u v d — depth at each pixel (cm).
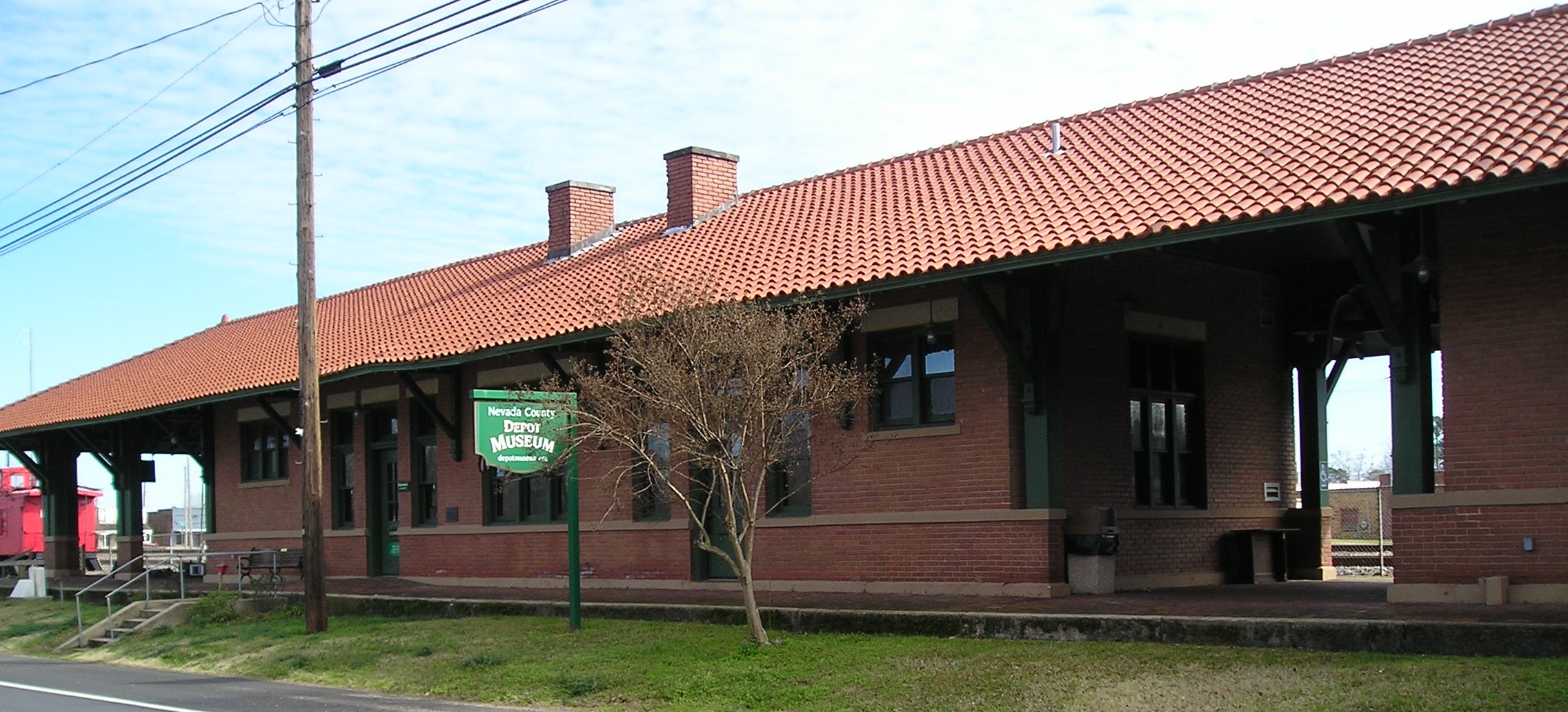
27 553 3453
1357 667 1073
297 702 1338
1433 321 1506
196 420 3005
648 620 1617
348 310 2838
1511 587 1245
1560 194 1242
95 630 2108
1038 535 1564
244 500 2839
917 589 1661
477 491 2281
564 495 2153
